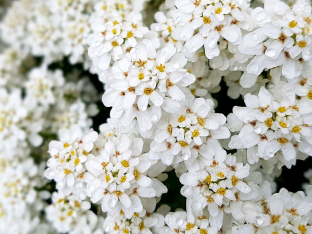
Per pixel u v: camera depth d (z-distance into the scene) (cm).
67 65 28
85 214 21
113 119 18
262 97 17
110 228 18
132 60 17
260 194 17
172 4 20
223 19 17
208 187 17
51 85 26
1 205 24
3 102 26
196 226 17
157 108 16
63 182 18
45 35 27
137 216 18
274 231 16
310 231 16
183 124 17
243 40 17
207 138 17
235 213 17
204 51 18
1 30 32
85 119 25
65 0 24
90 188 17
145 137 17
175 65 17
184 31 18
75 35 24
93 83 27
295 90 17
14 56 30
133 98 16
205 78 20
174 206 20
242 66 18
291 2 20
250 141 17
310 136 17
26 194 24
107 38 19
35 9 30
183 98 16
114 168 17
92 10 25
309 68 17
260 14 17
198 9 17
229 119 18
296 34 16
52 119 26
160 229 18
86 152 18
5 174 24
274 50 16
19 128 24
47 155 25
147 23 24
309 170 21
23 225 24
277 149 17
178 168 18
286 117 17
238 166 17
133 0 23
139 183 17
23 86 30
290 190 21
